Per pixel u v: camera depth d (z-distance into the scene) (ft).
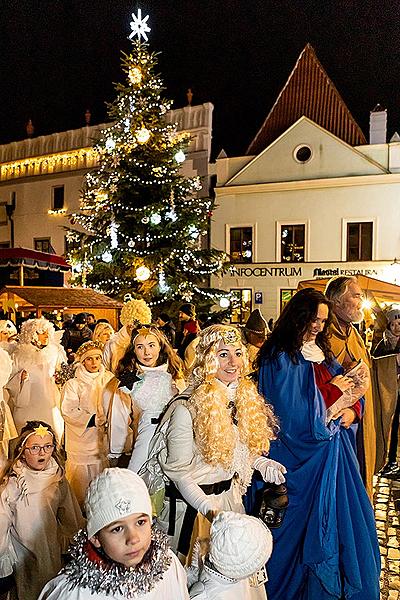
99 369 17.61
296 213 74.49
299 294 11.54
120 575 6.41
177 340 34.53
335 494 10.71
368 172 71.41
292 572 10.84
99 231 51.67
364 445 13.55
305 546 10.50
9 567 11.18
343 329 13.43
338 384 11.23
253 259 76.54
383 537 16.69
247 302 76.64
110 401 15.11
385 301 36.68
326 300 11.43
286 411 10.99
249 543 7.59
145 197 50.49
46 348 20.54
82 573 6.48
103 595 6.37
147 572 6.52
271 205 75.66
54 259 54.34
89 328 33.50
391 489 20.85
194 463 9.22
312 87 80.79
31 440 11.36
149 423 12.90
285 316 11.42
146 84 50.39
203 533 9.52
